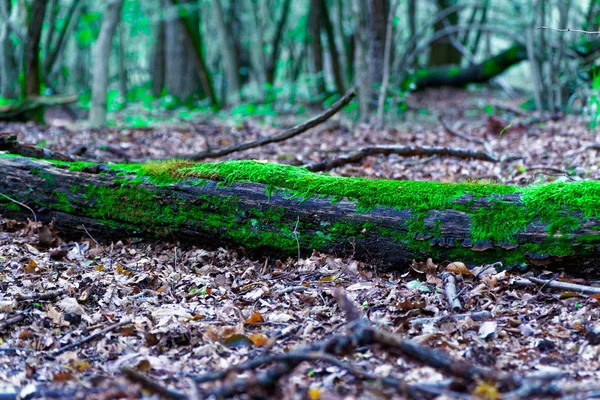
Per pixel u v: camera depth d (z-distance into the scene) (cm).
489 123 998
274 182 433
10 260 430
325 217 420
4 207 493
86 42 1742
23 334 330
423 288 381
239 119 1230
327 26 1594
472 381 256
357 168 674
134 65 2756
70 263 437
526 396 244
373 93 1307
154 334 329
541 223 376
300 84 1844
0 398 268
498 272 388
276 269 429
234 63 1684
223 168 447
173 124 1124
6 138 535
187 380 288
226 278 415
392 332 330
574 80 1243
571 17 1474
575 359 296
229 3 2086
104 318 356
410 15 1797
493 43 2733
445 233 394
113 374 295
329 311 361
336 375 280
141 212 459
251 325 347
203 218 446
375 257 417
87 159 573
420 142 916
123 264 439
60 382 285
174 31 1739
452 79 1527
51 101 1034
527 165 689
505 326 331
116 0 1050
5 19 1299
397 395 255
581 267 376
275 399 255
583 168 634
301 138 976
